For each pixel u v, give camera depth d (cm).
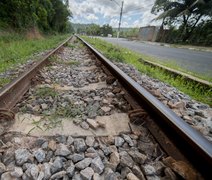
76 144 148
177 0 3019
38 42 1108
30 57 602
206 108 266
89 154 138
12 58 530
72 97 246
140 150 152
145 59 617
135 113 187
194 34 2728
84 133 168
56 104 221
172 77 424
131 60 592
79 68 460
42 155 134
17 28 1302
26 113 195
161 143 151
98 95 265
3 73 375
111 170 124
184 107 247
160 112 155
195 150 120
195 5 2634
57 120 184
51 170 123
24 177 116
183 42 2878
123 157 137
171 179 120
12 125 172
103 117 199
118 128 179
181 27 2956
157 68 485
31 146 146
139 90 208
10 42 877
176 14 3039
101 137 164
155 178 123
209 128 203
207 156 105
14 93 221
